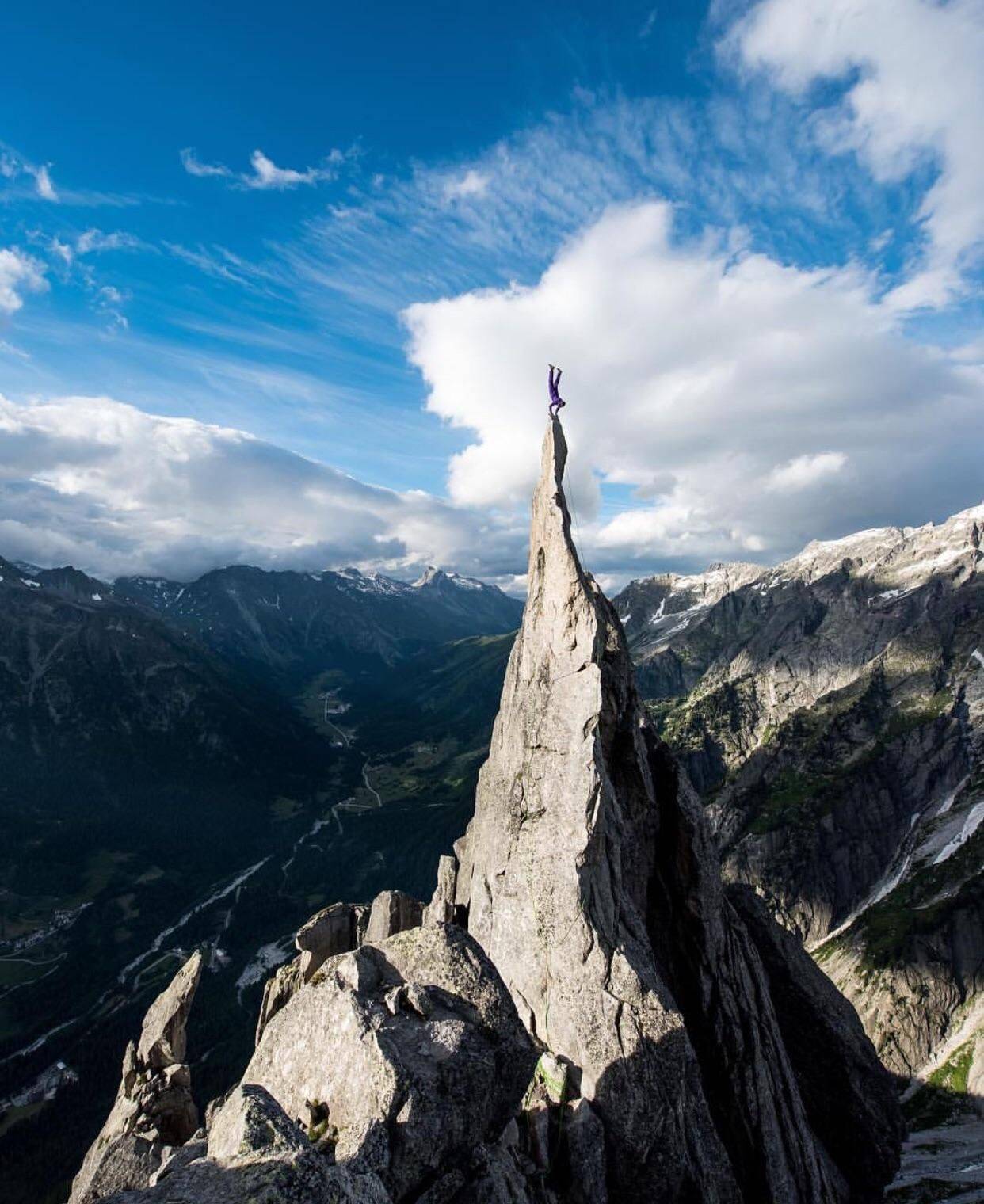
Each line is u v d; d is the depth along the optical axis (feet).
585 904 121.90
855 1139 161.48
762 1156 122.11
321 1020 73.51
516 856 136.77
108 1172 99.35
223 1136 56.49
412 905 165.58
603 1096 102.58
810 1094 166.30
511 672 178.81
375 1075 64.59
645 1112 100.68
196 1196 48.80
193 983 154.51
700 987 136.87
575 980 115.75
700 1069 132.36
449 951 83.76
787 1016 172.35
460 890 174.91
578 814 129.59
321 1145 61.93
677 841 148.25
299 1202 48.55
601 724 147.84
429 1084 64.69
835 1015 173.27
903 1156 297.33
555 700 146.41
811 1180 127.03
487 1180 63.57
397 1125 61.72
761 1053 133.28
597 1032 108.58
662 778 155.63
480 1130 67.31
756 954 155.02
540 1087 104.88
